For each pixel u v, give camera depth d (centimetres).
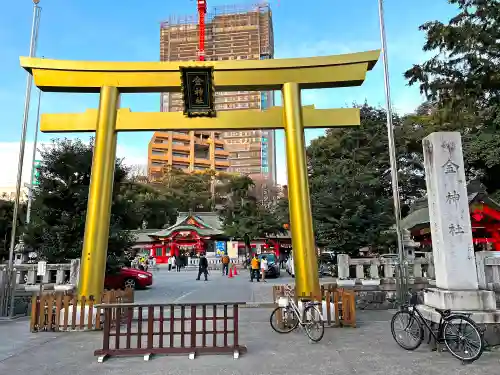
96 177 1111
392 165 1317
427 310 759
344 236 1666
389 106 1366
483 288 831
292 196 1130
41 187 1577
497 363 623
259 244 4684
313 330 831
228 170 11162
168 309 1287
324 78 1185
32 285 1264
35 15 1308
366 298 1285
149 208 6291
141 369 612
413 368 604
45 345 786
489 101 2298
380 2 1452
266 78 1192
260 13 11325
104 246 1080
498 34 2003
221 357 680
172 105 10825
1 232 2881
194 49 10938
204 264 2561
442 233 763
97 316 938
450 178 779
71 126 1172
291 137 1157
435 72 2211
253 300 1490
